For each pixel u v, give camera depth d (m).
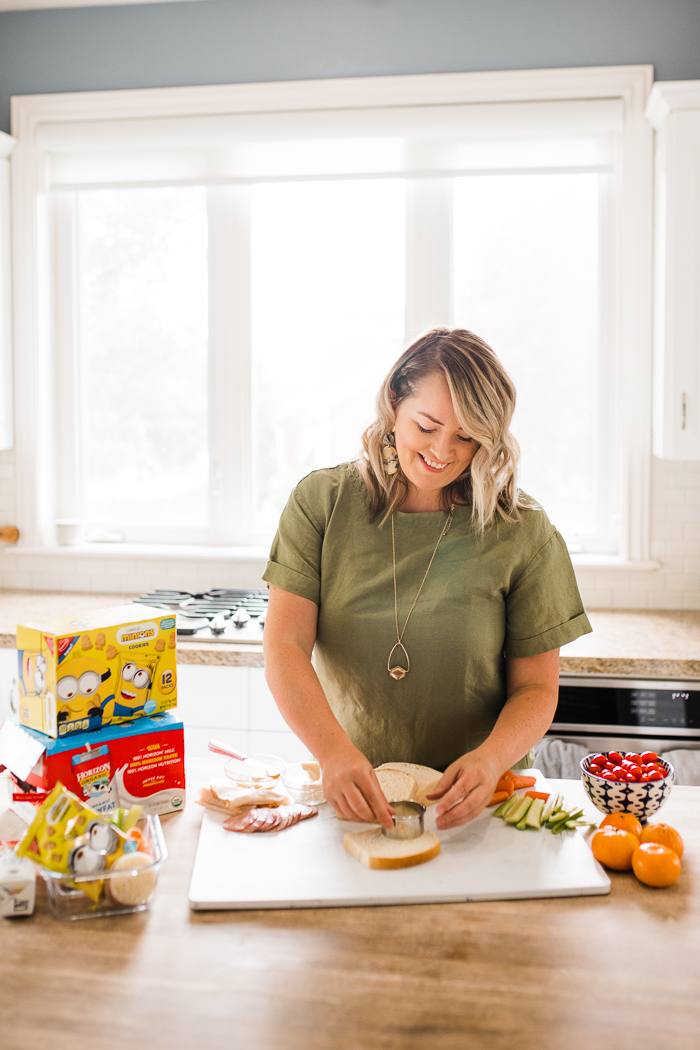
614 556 2.82
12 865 0.98
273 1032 0.78
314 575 1.39
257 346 2.99
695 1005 0.81
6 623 2.50
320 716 1.21
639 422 2.71
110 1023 0.79
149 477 3.11
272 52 2.82
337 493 1.39
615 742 2.17
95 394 3.11
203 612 2.57
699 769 2.04
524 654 1.39
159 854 0.99
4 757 1.16
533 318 2.86
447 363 1.25
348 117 2.75
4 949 0.90
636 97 2.66
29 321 2.96
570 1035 0.77
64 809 0.98
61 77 2.93
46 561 3.04
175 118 2.84
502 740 1.21
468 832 1.14
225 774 1.30
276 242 2.95
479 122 2.70
